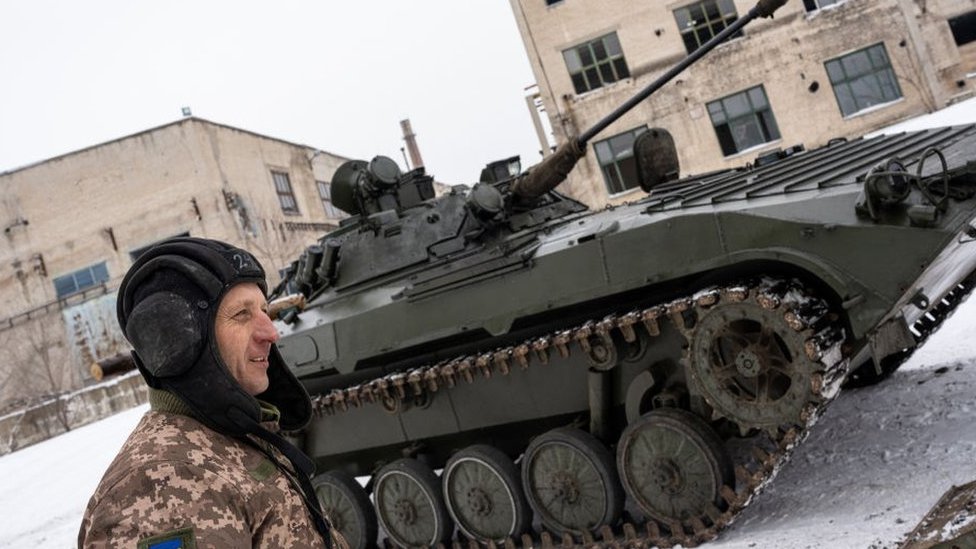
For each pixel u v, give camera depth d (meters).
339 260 8.21
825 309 4.88
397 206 8.59
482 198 7.21
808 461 6.25
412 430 7.75
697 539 5.36
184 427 1.86
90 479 14.99
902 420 6.37
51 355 29.09
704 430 5.37
